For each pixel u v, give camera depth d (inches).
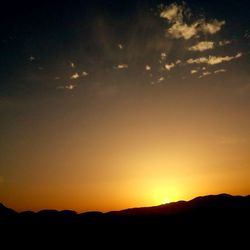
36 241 2677.2
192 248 2361.0
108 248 2493.8
